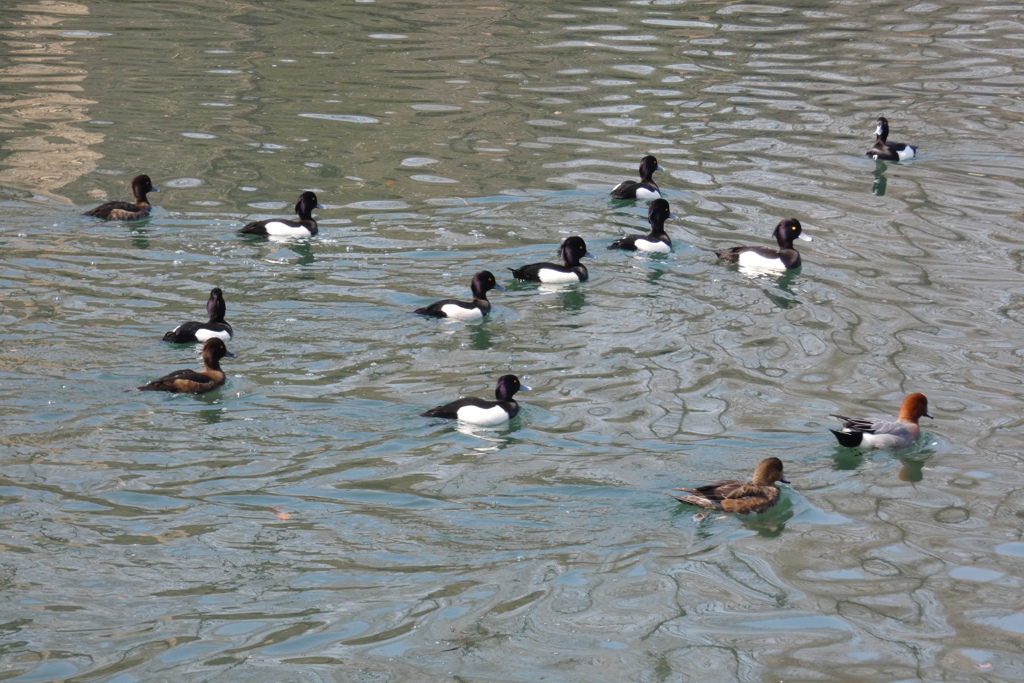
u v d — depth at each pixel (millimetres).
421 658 10820
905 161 27016
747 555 12680
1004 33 37562
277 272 20062
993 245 22219
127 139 27047
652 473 14172
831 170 26391
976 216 23734
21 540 12273
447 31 37094
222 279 19641
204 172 25172
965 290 20141
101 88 30625
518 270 20266
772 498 13625
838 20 39219
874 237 22609
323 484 13625
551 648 11039
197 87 30938
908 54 35281
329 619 11320
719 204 24281
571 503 13469
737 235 22672
